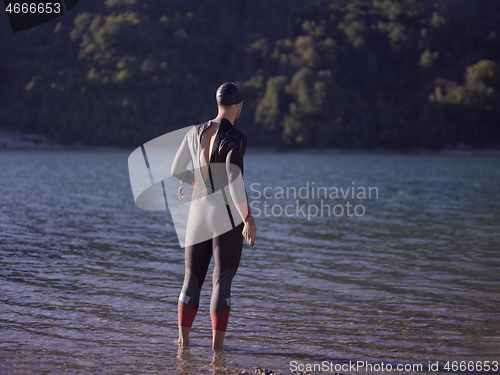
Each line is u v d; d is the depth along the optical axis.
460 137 120.50
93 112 120.62
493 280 5.89
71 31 135.62
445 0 166.00
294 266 6.64
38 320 4.16
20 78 125.81
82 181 24.72
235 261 3.67
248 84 127.56
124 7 146.50
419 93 131.25
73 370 3.18
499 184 27.89
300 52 134.75
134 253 7.29
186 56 138.25
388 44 142.62
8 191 18.14
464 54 146.75
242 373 3.19
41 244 7.82
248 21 152.50
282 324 4.23
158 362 3.36
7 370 3.16
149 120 122.19
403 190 22.94
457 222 11.61
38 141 115.94
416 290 5.41
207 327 4.16
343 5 157.88
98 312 4.43
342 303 4.88
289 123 117.44
